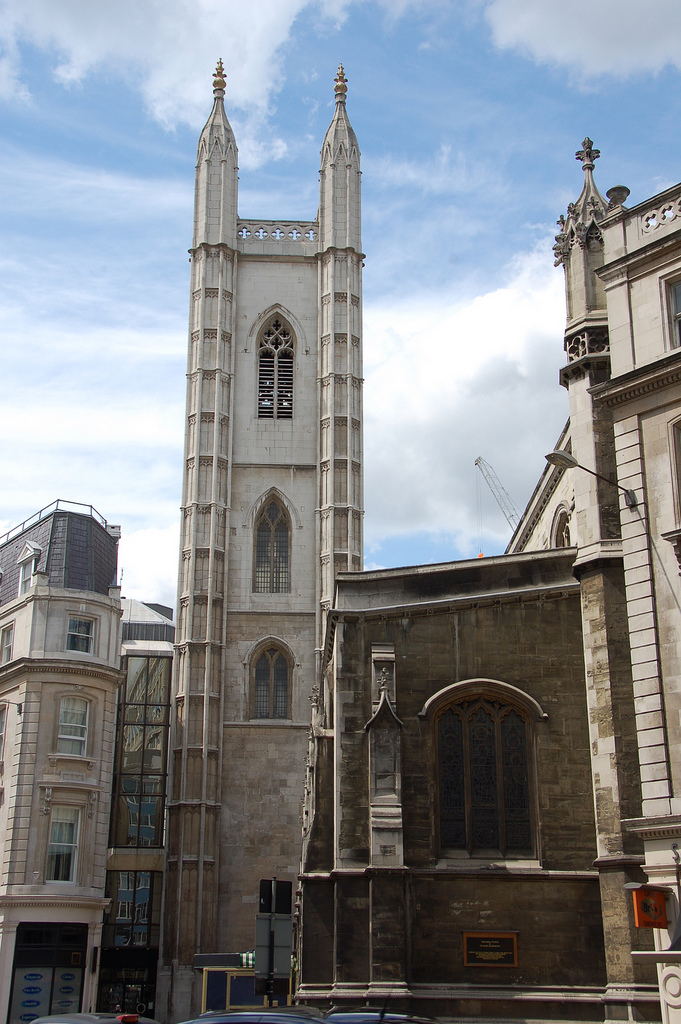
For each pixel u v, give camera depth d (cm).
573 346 3512
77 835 5597
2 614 6128
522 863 3216
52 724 5672
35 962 5284
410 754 3312
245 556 7212
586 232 3578
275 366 7725
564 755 3312
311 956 3269
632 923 2828
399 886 3138
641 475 3022
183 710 6706
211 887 6359
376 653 3400
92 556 6556
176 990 6091
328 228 7938
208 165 8000
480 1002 3055
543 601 3456
